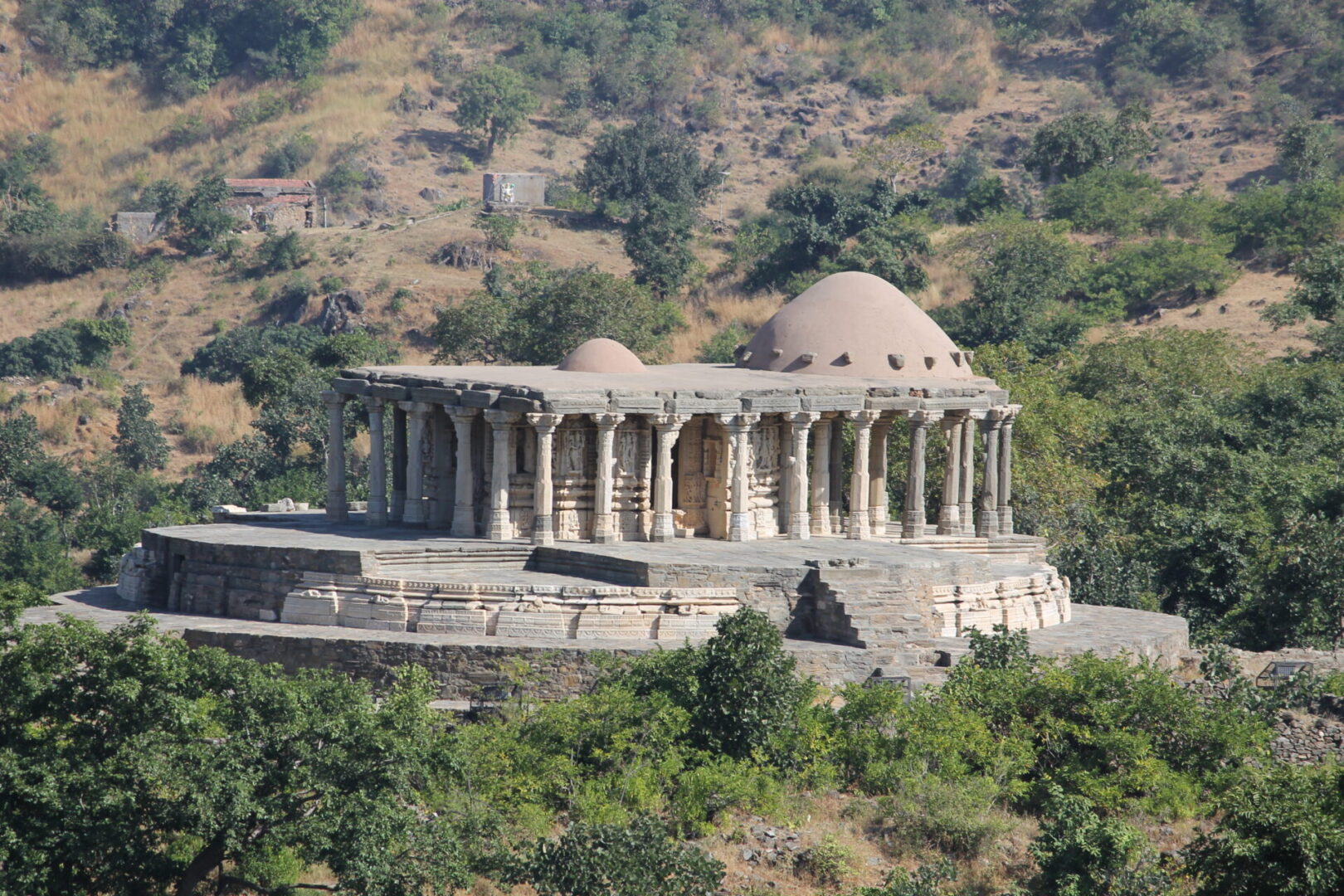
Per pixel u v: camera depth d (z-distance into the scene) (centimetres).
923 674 14038
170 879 10275
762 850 11494
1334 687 14225
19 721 10225
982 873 11431
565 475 16575
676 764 12206
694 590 14638
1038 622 16150
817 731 12712
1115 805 12288
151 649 10106
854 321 18775
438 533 16875
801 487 17238
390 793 10431
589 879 10400
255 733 10294
